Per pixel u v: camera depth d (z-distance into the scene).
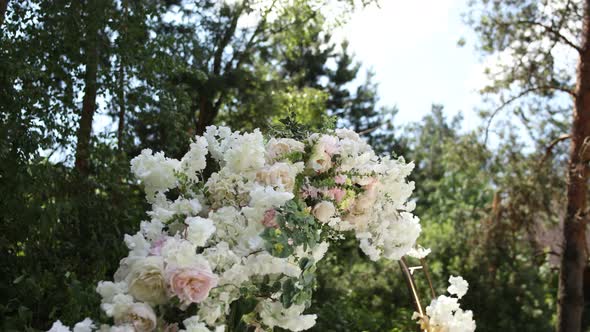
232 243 2.06
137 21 6.24
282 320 2.04
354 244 12.03
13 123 4.98
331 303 8.44
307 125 2.64
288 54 12.89
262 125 10.45
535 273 10.47
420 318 3.13
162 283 1.79
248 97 10.53
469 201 15.26
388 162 2.70
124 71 6.20
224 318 1.96
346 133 2.71
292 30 11.91
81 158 5.74
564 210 9.27
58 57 5.93
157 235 2.07
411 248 2.91
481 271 10.31
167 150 7.11
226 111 11.72
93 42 5.95
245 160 2.28
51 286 4.10
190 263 1.79
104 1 5.93
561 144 9.48
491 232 9.87
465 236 10.92
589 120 8.90
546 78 9.48
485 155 9.63
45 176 4.97
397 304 11.32
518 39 9.38
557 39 9.22
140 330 1.75
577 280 8.85
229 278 1.91
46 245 4.80
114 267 4.89
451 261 10.85
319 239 2.29
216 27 10.54
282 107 11.44
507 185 9.65
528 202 9.45
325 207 2.41
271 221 2.07
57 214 4.74
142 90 6.30
